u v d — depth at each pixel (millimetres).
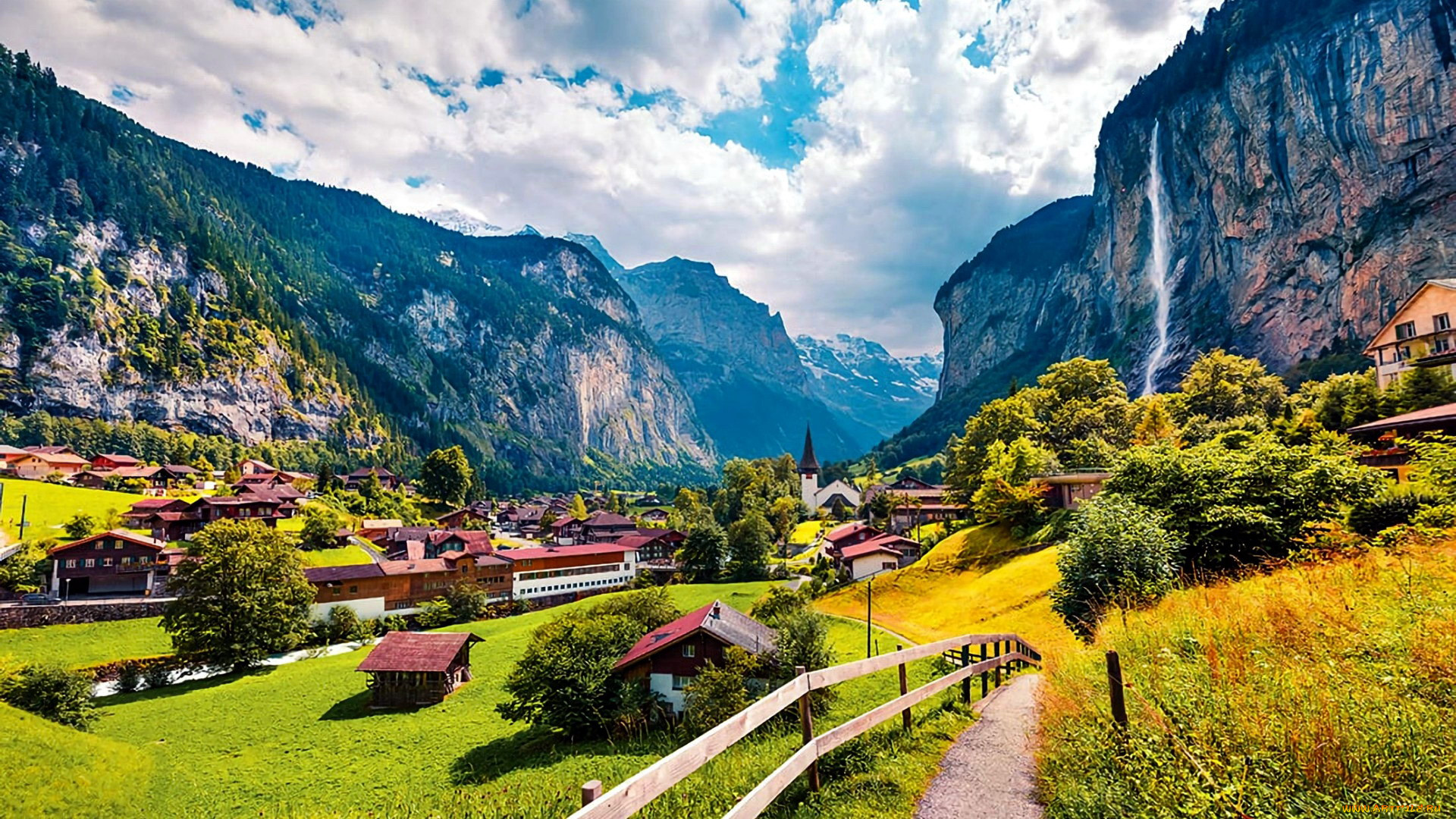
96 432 190625
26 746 33094
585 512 181750
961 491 97125
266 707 50125
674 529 137625
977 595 54156
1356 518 22875
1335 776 6191
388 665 50062
